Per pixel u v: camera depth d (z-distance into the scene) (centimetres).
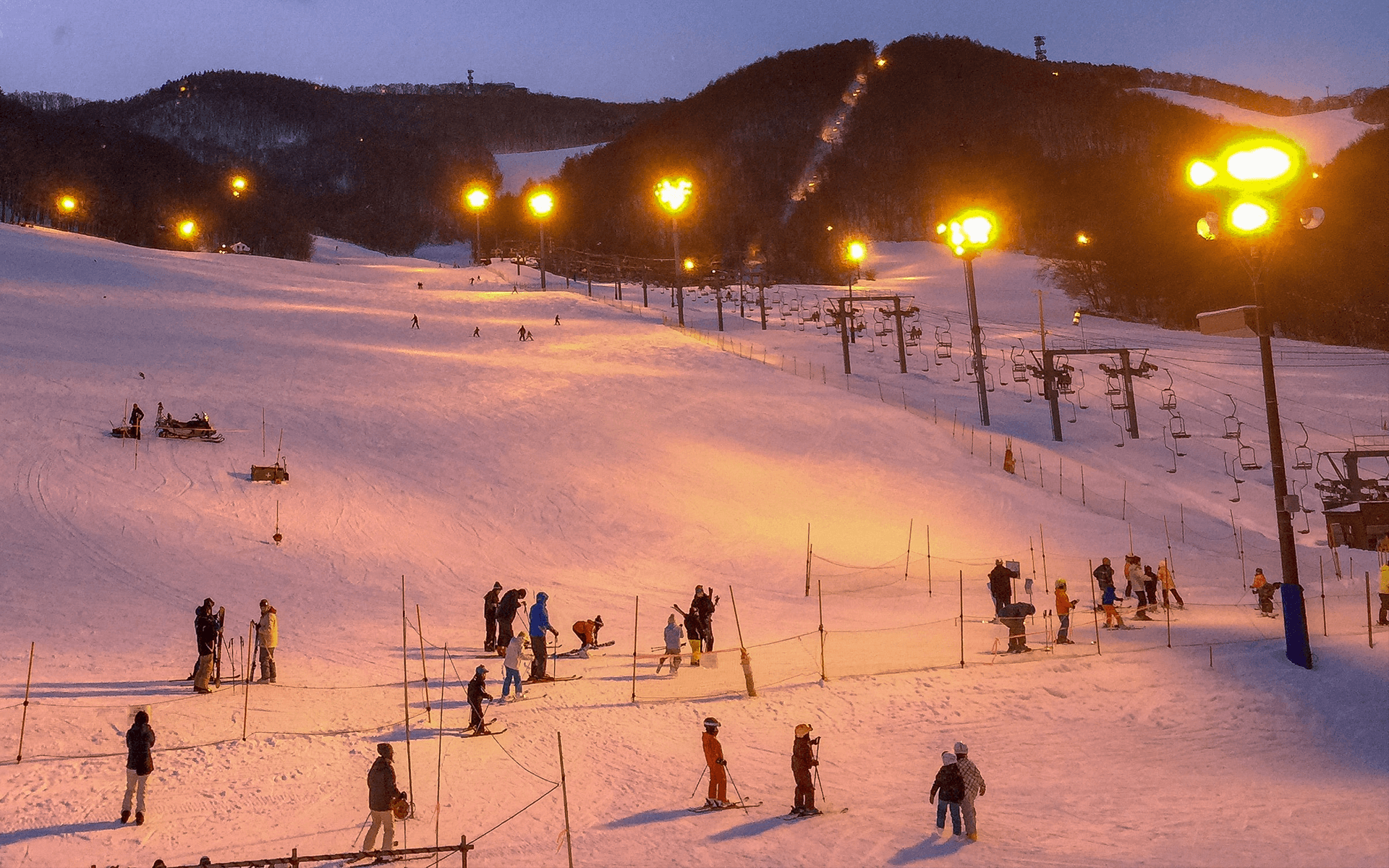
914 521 3875
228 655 2264
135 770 1404
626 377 5803
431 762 1667
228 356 5691
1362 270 10781
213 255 10688
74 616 2452
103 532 3088
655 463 4400
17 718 1786
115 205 17162
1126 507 4244
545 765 1667
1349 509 3734
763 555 3431
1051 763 1675
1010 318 11062
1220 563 3412
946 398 6188
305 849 1330
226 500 3519
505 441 4541
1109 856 1290
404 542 3347
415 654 2345
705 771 1648
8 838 1337
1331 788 1555
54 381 4712
